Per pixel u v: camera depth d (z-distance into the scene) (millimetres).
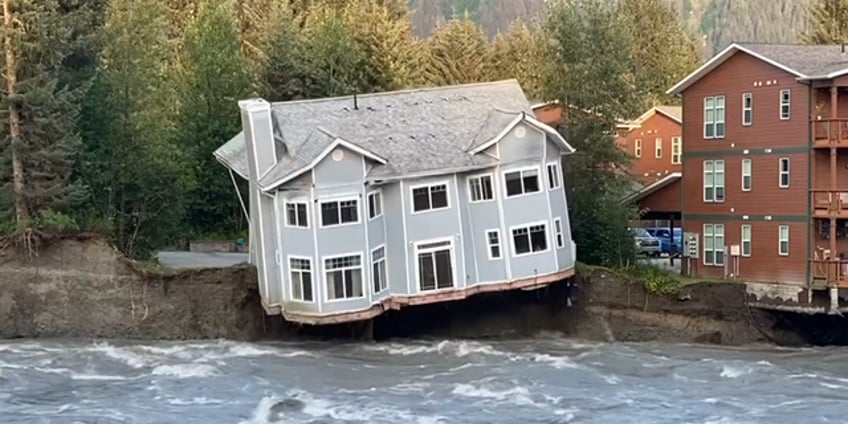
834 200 49938
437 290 47906
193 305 49500
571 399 37656
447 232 48000
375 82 79875
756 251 53500
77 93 51688
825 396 38406
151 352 45750
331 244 46062
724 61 54875
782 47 54594
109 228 51219
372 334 49750
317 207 45875
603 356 46062
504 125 48844
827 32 85562
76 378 40406
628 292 50938
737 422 34625
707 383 40594
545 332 52094
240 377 40906
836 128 49906
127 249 54125
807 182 51125
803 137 51250
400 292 47750
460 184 48562
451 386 39625
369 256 46656
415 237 47781
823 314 50469
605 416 35312
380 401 37219
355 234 46344
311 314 46312
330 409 36031
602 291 51031
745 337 51031
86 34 55438
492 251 48969
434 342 49656
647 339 50781
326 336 49781
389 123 50250
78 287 49656
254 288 49750
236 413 35500
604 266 53406
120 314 49406
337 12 91750
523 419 34844
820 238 51344
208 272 49594
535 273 49062
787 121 51969
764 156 53125
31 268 49719
